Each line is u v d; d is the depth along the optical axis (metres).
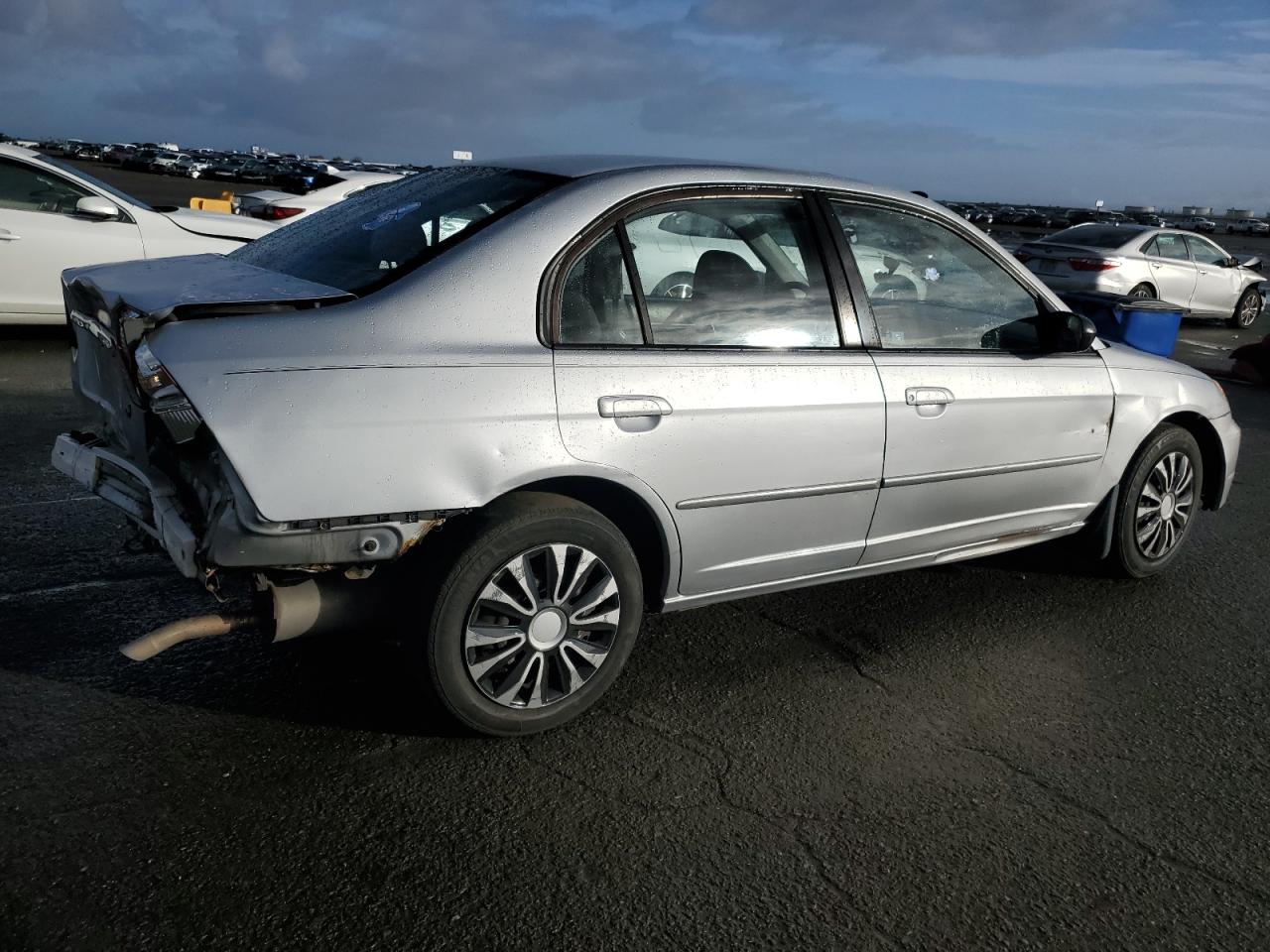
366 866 2.46
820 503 3.43
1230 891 2.63
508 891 2.41
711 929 2.34
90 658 3.33
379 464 2.61
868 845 2.69
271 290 2.83
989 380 3.79
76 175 8.22
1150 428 4.41
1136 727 3.42
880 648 3.86
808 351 3.36
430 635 2.79
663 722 3.21
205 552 2.59
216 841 2.50
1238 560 5.14
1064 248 14.49
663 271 3.15
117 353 2.75
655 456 3.01
